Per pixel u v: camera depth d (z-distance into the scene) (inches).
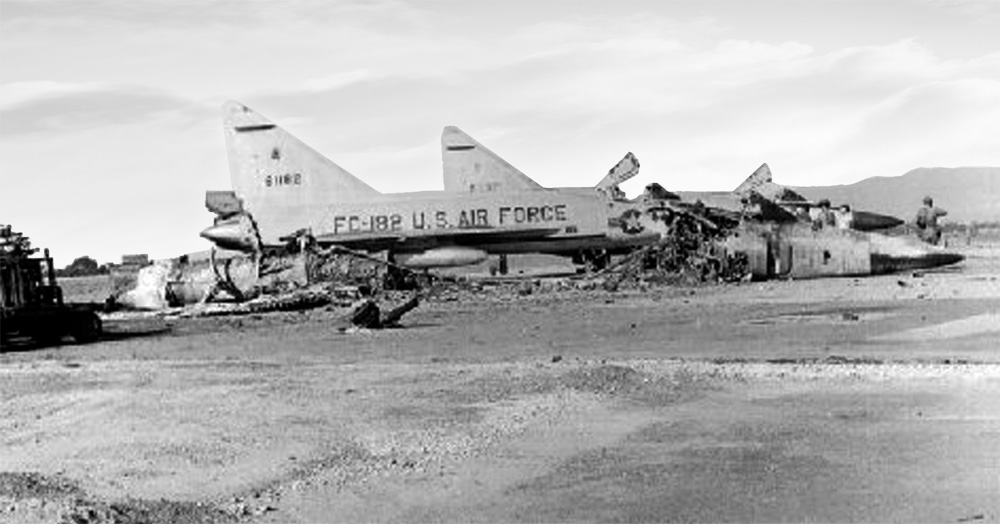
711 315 1369.3
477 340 1173.7
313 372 930.7
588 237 2536.9
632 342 1091.9
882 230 2411.4
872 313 1298.0
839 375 799.1
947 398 696.4
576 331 1232.2
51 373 1008.2
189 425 689.6
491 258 2854.3
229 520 472.1
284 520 472.1
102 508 478.0
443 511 479.2
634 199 2556.6
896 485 489.4
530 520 461.4
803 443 581.0
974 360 856.9
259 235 2326.5
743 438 600.4
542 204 2554.1
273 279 2076.8
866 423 626.5
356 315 1370.6
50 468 580.4
